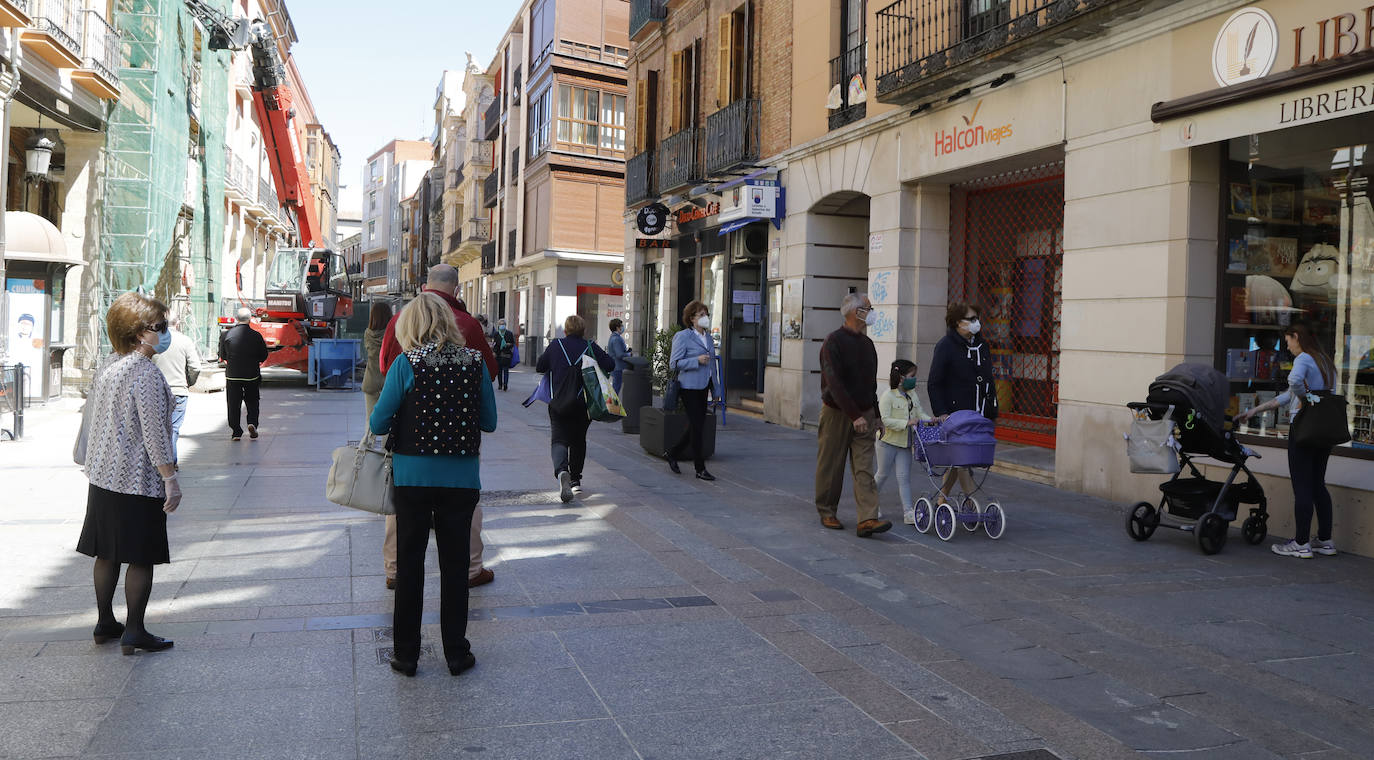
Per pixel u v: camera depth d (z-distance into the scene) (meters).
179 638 4.39
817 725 3.58
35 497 7.74
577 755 3.28
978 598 5.36
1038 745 3.44
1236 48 7.14
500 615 4.87
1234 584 5.71
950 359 7.18
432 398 3.95
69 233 18.31
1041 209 11.23
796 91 14.74
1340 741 3.53
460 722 3.53
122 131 18.47
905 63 11.39
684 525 7.18
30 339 14.95
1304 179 7.22
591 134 31.66
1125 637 4.72
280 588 5.26
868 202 14.13
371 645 4.36
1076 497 8.65
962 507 7.07
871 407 7.05
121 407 4.10
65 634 4.41
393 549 5.27
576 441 8.34
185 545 6.24
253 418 11.97
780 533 6.98
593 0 31.34
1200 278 7.70
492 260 42.06
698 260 19.06
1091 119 8.69
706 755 3.30
